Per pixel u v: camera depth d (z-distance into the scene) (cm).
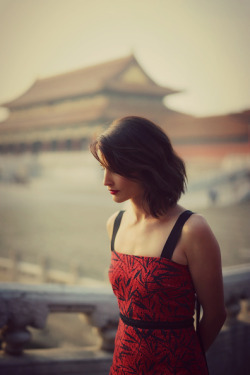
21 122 5256
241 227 1875
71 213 2567
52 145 4928
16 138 5306
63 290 212
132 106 4600
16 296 198
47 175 3803
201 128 3478
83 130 4519
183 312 119
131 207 141
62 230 2088
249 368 268
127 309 123
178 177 121
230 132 3328
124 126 118
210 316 122
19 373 199
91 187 3359
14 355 206
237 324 268
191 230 116
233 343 261
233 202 2589
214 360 250
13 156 4147
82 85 4759
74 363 210
